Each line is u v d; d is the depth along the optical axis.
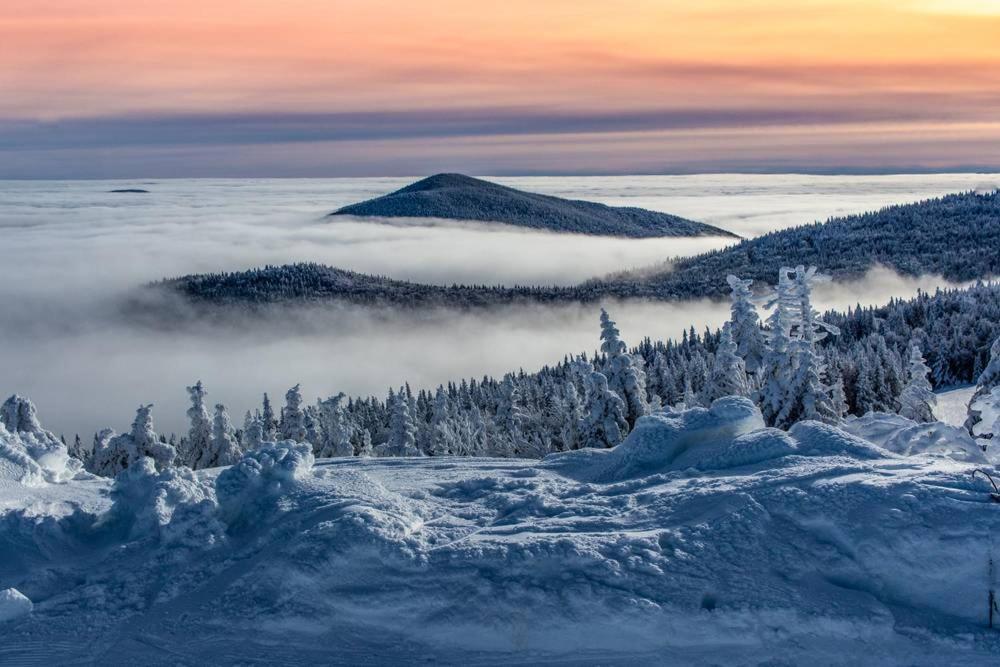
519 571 10.02
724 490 11.36
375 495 12.47
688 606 9.48
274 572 10.56
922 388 38.28
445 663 9.40
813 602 9.45
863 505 10.39
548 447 52.00
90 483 16.14
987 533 9.69
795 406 30.59
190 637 10.06
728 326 36.19
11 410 32.59
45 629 10.44
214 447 47.34
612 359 36.62
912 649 9.10
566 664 9.27
